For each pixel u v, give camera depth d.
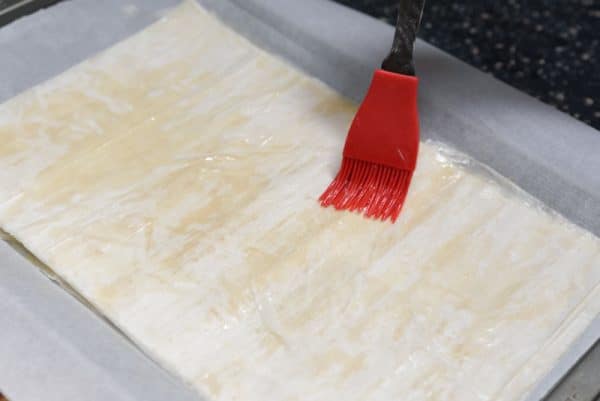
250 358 0.62
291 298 0.64
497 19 0.79
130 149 0.70
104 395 0.59
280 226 0.67
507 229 0.67
